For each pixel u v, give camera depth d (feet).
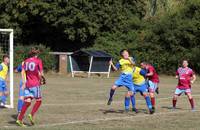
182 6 330.95
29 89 84.28
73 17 321.11
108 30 345.51
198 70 309.42
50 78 272.51
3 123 87.30
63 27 329.93
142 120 93.56
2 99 116.78
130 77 103.30
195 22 313.32
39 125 84.84
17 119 86.79
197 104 129.80
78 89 186.60
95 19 330.34
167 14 332.80
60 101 135.44
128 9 351.25
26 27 350.23
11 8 330.34
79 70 307.58
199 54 306.14
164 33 318.86
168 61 315.37
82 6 323.57
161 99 146.82
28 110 106.93
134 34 336.49
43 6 318.24
